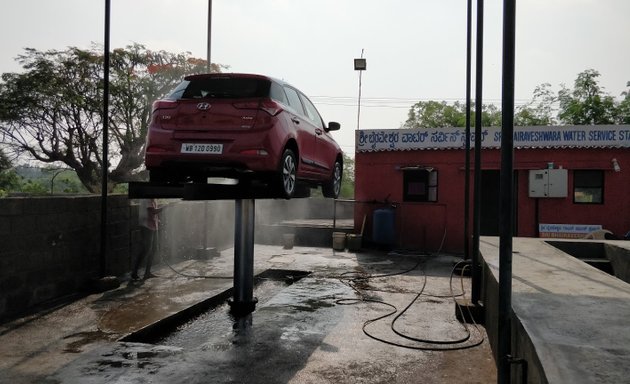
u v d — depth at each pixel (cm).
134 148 2736
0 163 2522
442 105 4438
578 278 494
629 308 358
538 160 1482
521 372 307
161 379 446
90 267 856
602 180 1455
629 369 234
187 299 767
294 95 695
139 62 2722
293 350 546
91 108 2588
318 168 792
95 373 457
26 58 2495
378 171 1603
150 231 945
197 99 564
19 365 475
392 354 535
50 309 698
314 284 952
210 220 1370
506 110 326
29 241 706
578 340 279
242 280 738
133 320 641
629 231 1421
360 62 2456
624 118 3147
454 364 505
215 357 516
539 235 1478
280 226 1666
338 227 1666
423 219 1555
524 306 363
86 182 2712
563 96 3500
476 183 700
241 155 541
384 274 1072
